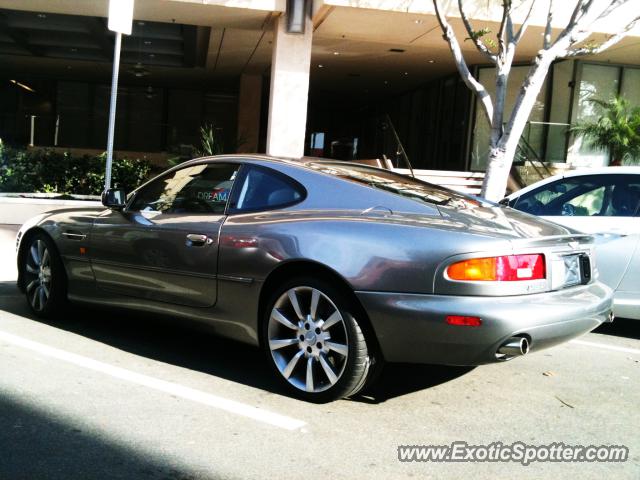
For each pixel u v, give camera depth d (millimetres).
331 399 3891
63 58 18594
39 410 3664
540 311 3611
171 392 4055
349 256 3768
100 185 12094
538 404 4156
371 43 15195
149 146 22328
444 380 4574
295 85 12523
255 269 4129
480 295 3551
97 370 4426
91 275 5238
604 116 15156
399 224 3799
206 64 19094
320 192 4227
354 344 3752
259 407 3861
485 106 8773
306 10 12375
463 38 13867
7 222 10242
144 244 4785
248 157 4668
